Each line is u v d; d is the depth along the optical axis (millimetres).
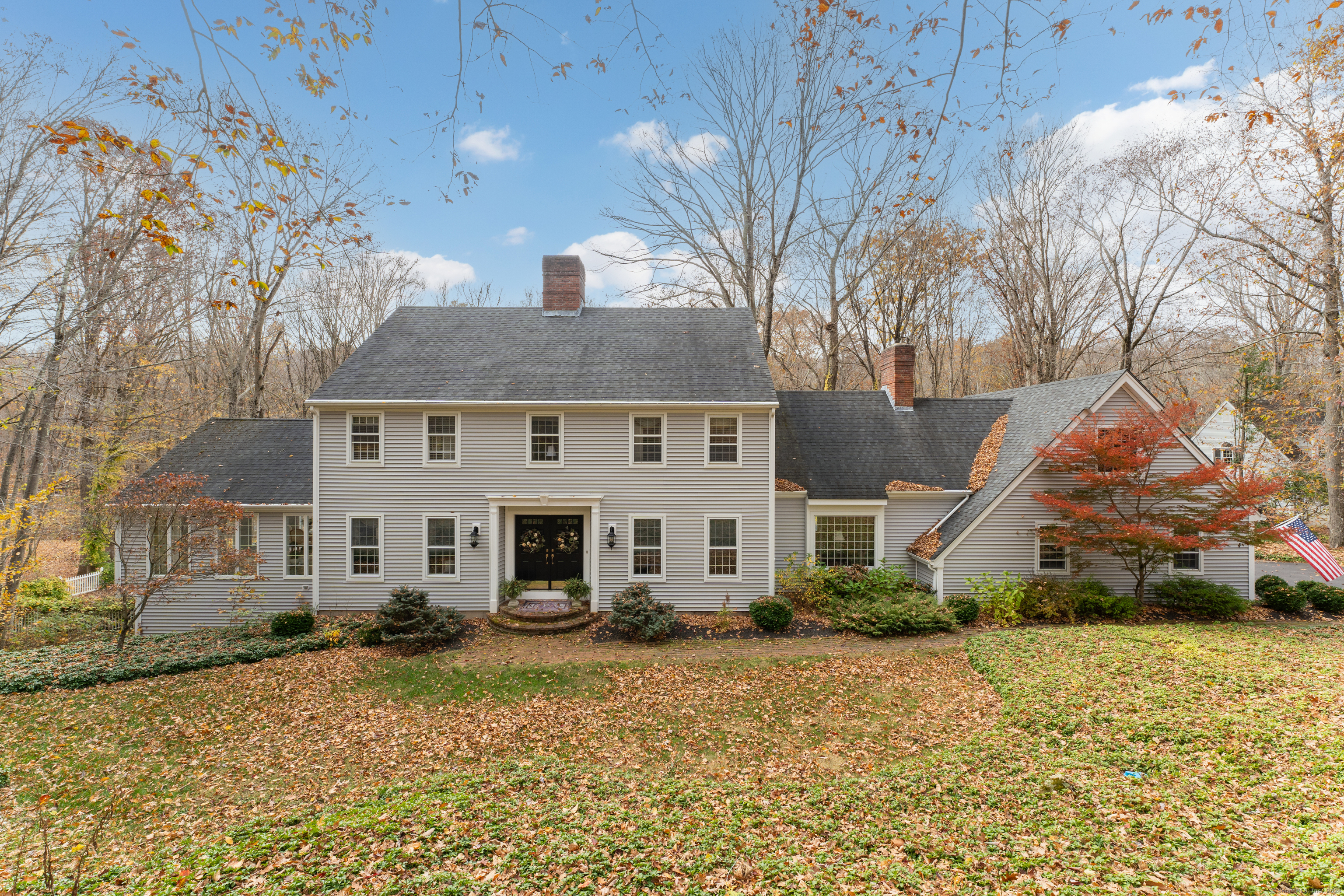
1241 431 28969
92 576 22578
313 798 8531
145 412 24281
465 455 16766
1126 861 6004
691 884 6000
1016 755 8594
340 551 16672
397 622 14617
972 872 5992
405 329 19156
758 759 9523
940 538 17594
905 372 20672
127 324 21562
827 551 18344
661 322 20094
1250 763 7781
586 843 6754
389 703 11781
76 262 17266
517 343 18703
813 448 19297
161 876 6270
